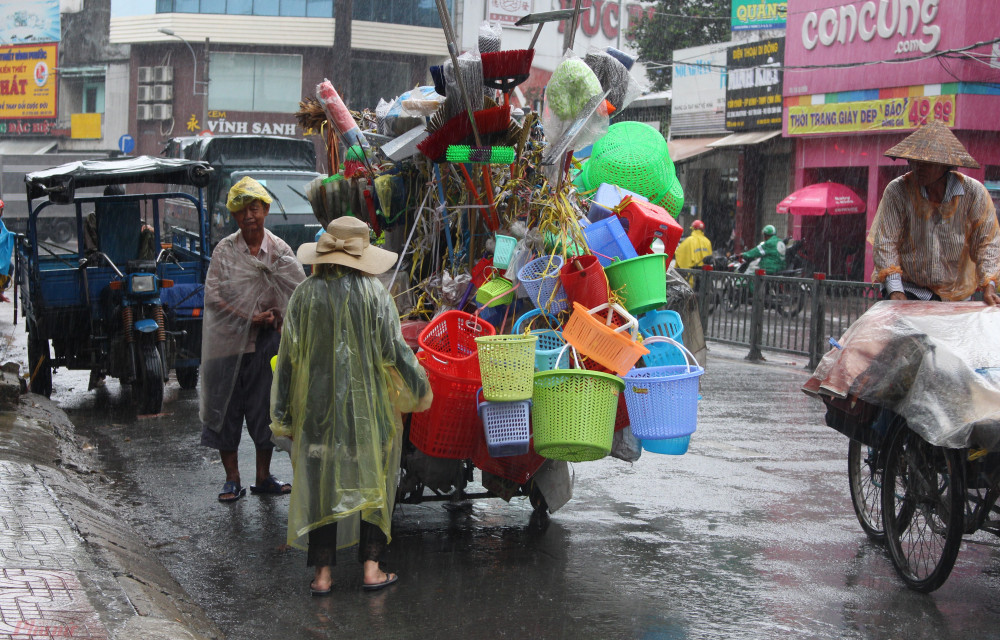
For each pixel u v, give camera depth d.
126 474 7.14
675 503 6.55
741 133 29.75
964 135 22.31
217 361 6.39
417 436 5.13
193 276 10.29
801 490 6.91
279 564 5.28
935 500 4.91
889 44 23.73
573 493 6.75
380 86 46.66
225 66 47.06
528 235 5.36
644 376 4.91
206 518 6.11
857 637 4.41
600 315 5.03
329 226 4.71
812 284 12.96
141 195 9.95
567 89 5.41
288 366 4.66
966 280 6.12
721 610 4.70
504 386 4.60
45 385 10.02
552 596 4.84
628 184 5.95
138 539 5.57
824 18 25.77
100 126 53.12
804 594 4.94
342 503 4.55
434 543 5.65
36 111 56.38
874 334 5.21
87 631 3.54
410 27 45.34
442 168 5.80
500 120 5.24
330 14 45.81
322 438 4.60
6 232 13.62
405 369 4.70
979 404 4.57
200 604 4.67
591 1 44.53
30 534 4.66
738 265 22.31
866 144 24.86
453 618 4.54
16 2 56.88
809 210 24.34
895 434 5.25
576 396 4.64
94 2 52.72
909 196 6.05
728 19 38.72
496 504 6.48
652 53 39.62
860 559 5.50
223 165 18.39
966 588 5.09
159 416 9.28
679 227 5.38
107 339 9.61
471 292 5.56
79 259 9.80
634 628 4.45
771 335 13.72
